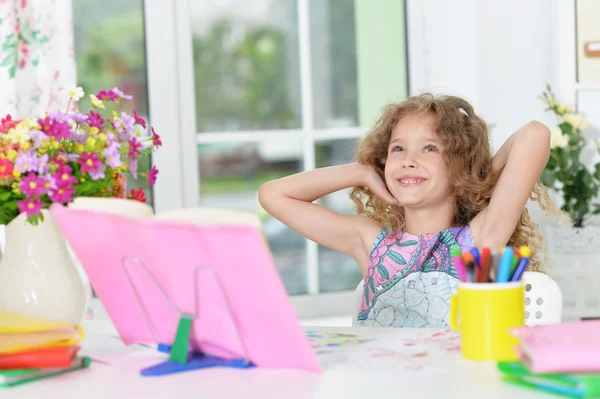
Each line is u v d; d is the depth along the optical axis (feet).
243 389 2.78
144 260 3.04
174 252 2.92
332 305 8.45
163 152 7.98
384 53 8.71
